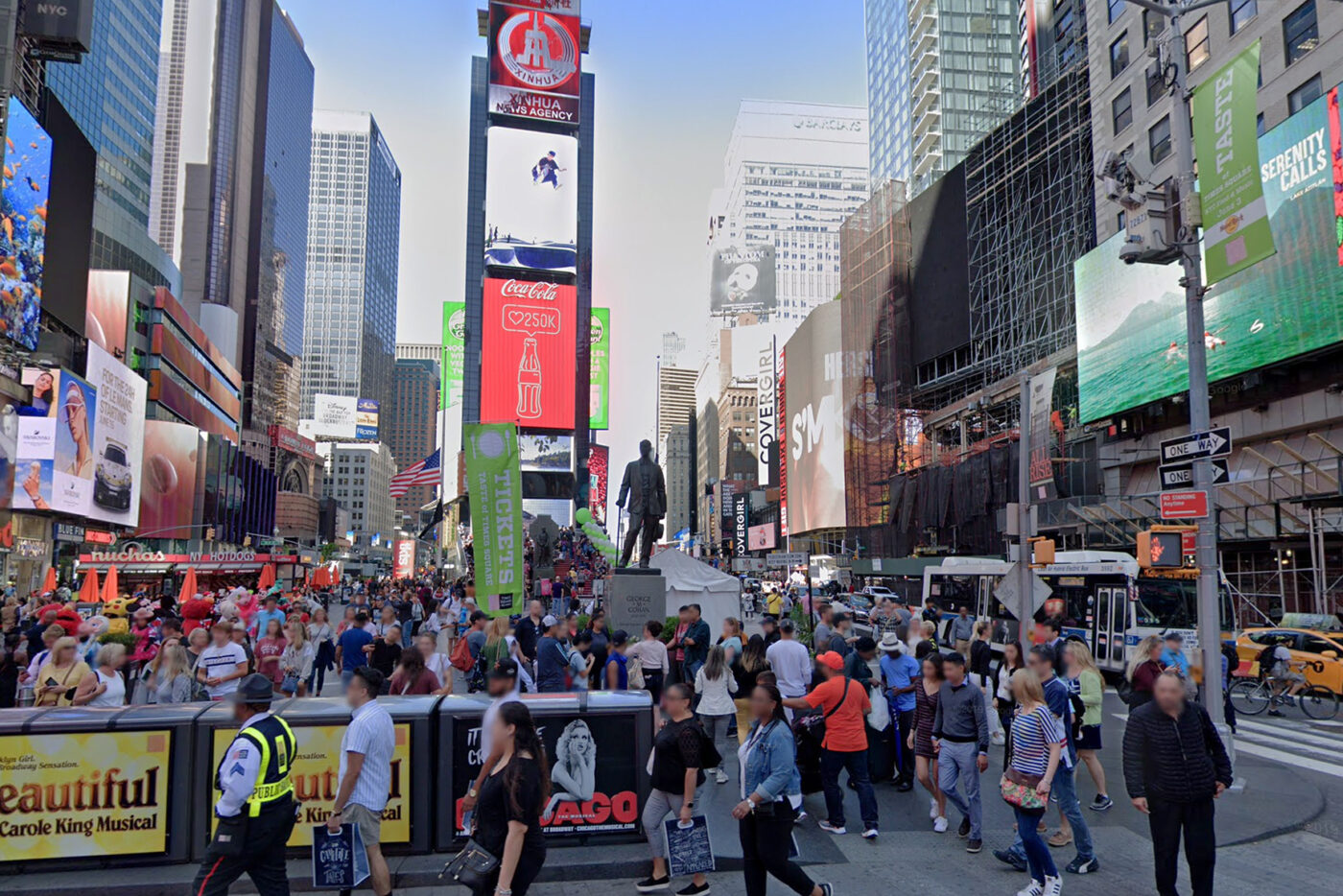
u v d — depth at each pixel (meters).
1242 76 10.79
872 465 75.56
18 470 45.44
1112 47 41.81
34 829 7.43
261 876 5.61
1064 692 7.95
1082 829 7.66
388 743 6.46
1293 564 29.92
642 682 12.48
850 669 10.66
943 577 31.97
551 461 98.44
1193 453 11.23
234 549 92.88
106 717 7.68
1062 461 44.53
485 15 132.00
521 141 102.50
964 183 64.38
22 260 45.12
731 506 136.50
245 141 167.75
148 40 125.00
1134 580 21.09
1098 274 39.91
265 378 171.88
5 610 15.11
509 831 5.34
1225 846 8.52
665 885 7.20
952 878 7.53
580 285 130.88
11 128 43.75
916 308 70.75
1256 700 17.91
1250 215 10.63
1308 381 29.45
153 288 82.06
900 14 108.69
